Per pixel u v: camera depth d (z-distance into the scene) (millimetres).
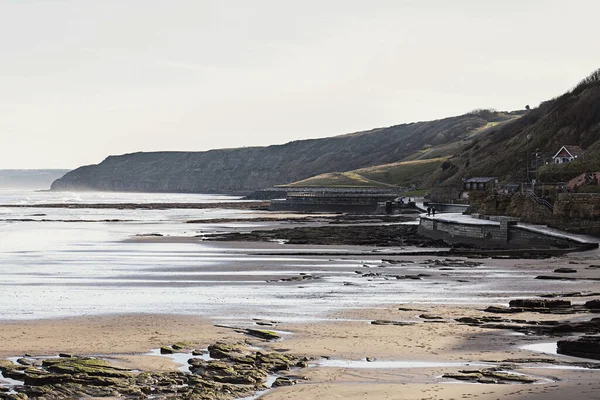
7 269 56844
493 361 25234
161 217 163375
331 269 56469
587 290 43312
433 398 20203
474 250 71375
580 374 22969
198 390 21484
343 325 32406
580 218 79750
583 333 29766
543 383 21797
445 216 106688
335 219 153375
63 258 66250
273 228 119812
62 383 22406
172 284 47656
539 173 125000
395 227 117812
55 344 28609
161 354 26984
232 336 30094
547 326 30734
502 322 32375
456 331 30562
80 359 25203
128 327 32156
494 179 171875
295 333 30672
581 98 182500
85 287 46281
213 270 56031
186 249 76875
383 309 36781
